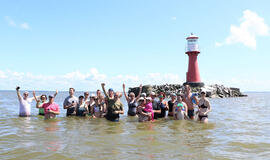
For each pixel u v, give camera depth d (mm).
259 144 6688
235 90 64250
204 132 8492
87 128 9070
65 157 5234
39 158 5137
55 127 9172
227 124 10523
